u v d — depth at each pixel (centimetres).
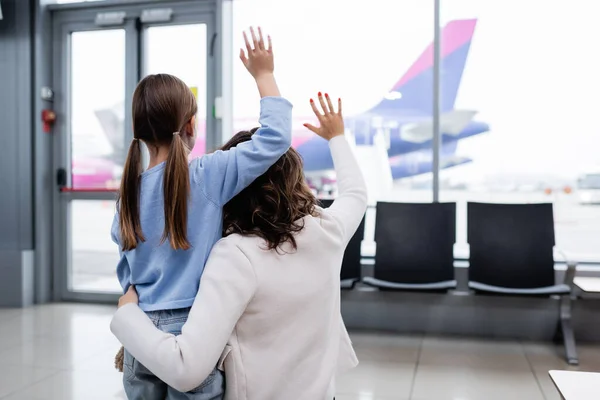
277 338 87
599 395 102
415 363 324
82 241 504
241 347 85
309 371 88
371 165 441
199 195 87
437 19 415
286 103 94
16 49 482
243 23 462
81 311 459
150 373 86
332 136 112
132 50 483
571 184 403
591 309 370
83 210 502
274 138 90
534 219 371
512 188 415
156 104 91
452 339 380
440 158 425
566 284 346
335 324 96
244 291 82
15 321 423
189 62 475
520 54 407
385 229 396
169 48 480
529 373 304
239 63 468
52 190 502
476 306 391
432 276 385
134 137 94
